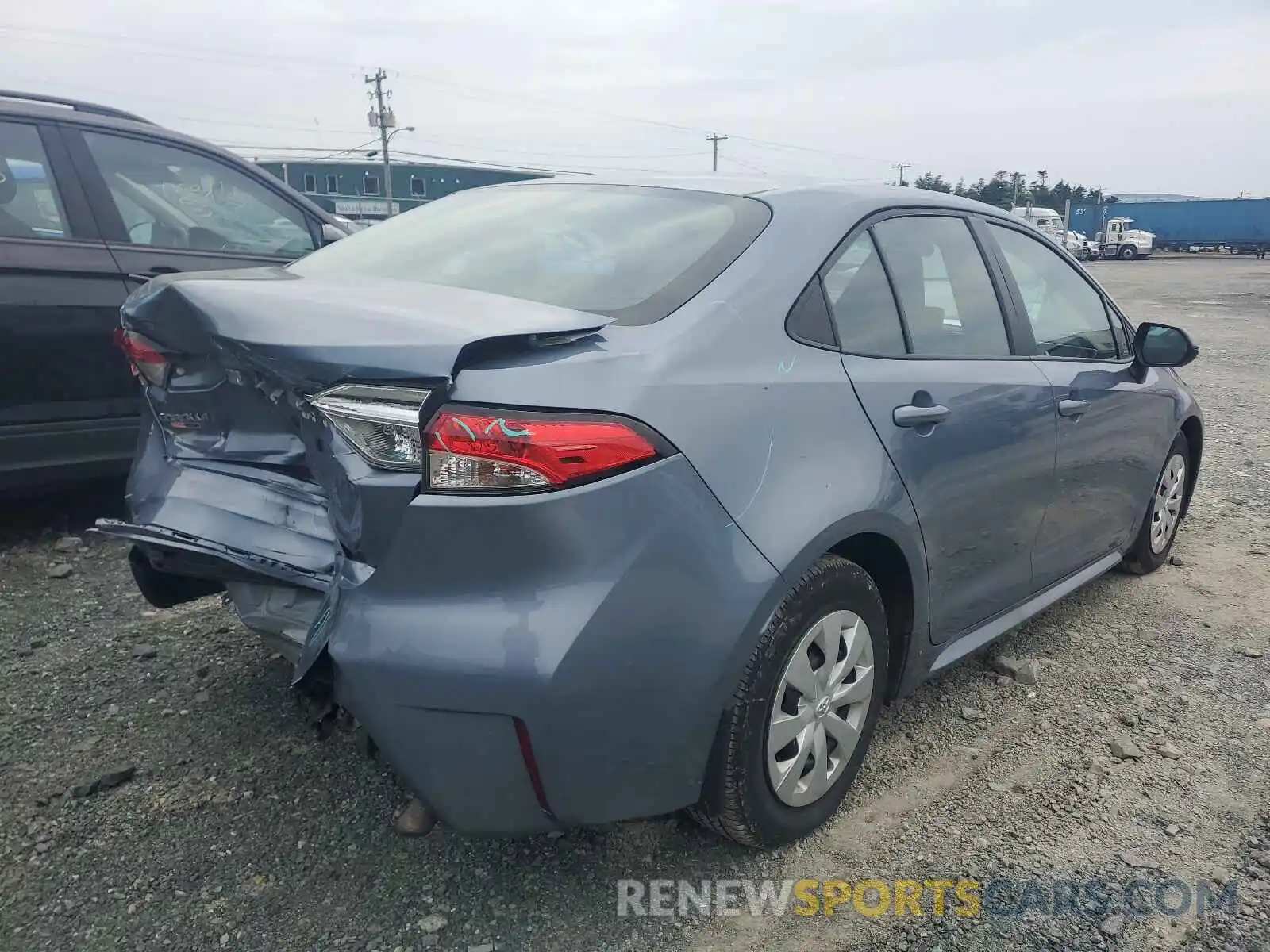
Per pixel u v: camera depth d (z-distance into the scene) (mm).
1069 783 2973
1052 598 3752
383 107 51094
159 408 2838
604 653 2035
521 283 2568
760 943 2299
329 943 2234
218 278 2557
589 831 2650
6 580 4176
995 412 3092
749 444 2291
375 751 2207
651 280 2484
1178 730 3307
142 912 2305
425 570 2033
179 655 3543
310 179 51000
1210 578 4762
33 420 4344
